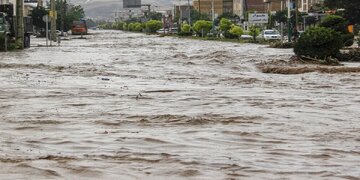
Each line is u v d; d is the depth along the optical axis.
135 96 16.23
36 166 7.46
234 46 54.72
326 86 19.38
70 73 24.69
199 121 11.46
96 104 14.47
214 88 18.53
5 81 20.73
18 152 8.48
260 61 31.81
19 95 16.45
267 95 16.41
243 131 10.27
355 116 12.28
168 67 28.47
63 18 108.62
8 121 11.61
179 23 130.38
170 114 12.55
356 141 9.36
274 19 103.44
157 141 9.35
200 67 28.45
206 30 88.81
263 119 11.77
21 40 48.75
